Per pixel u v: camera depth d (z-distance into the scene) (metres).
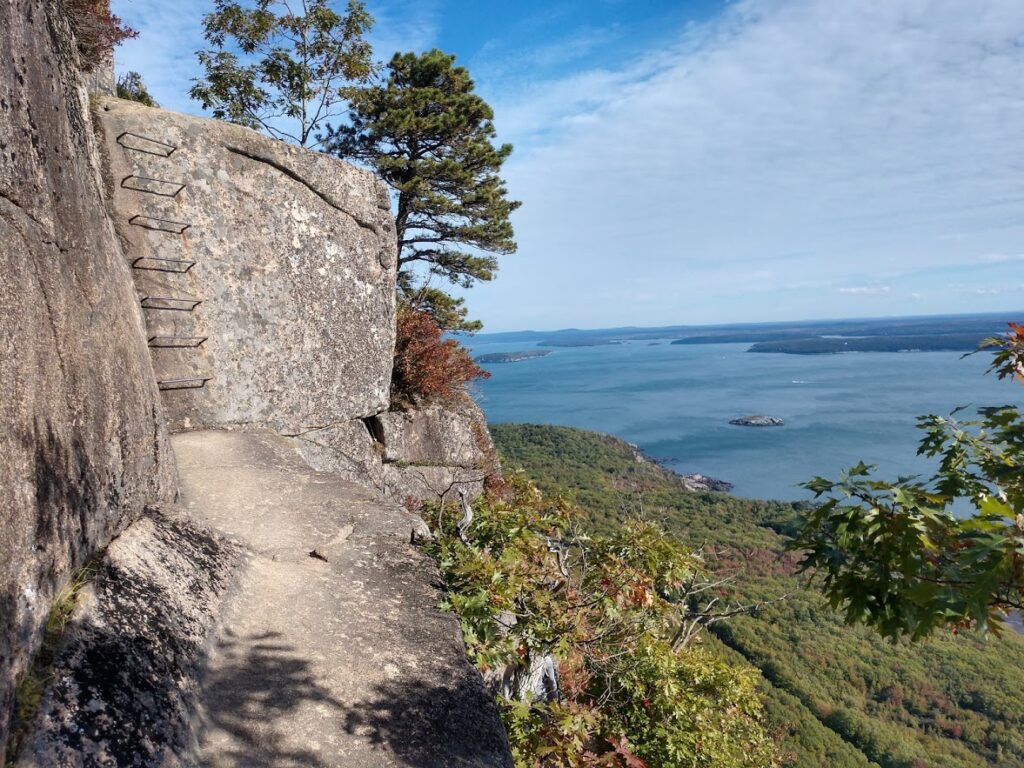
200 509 3.68
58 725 1.51
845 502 2.09
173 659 2.04
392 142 14.36
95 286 2.56
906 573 1.90
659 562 5.68
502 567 3.69
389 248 7.22
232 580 2.79
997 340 2.96
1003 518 1.89
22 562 1.63
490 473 9.68
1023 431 2.36
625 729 5.60
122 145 5.09
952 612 1.84
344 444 6.86
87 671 1.71
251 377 5.90
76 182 2.53
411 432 8.45
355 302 6.88
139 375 3.12
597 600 4.89
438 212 14.52
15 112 1.90
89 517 2.19
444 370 9.27
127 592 2.17
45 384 1.90
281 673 2.28
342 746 1.99
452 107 14.29
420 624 2.87
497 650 3.59
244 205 5.80
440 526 4.23
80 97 3.06
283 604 2.77
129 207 5.12
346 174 6.68
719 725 7.05
